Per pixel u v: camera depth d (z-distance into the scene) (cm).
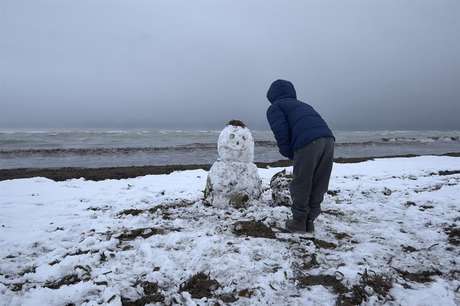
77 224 493
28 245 414
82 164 1789
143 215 515
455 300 281
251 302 279
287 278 313
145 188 780
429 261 353
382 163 1348
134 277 319
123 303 282
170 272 327
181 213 521
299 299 283
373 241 405
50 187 788
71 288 294
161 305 279
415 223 474
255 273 321
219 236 403
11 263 363
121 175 1068
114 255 364
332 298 284
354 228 448
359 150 3058
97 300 277
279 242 388
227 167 550
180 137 4638
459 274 328
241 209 525
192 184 845
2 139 3722
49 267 345
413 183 816
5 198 671
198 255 355
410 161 1431
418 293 290
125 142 3522
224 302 280
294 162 396
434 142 4675
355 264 342
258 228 428
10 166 1684
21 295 294
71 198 674
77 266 339
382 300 283
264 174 1043
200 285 305
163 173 1134
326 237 411
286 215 480
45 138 3978
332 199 614
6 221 513
